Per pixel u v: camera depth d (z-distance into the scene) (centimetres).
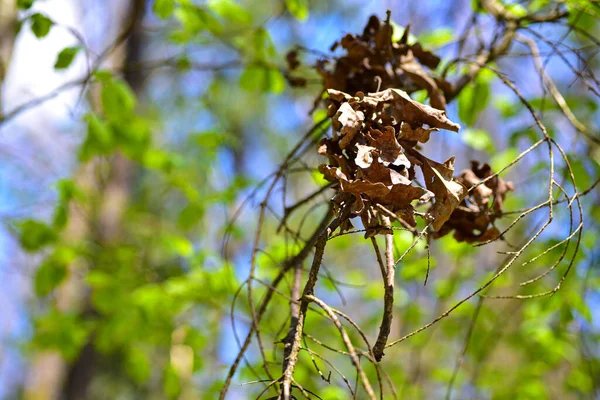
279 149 664
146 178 638
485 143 320
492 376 375
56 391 588
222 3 284
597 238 317
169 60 303
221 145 381
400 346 409
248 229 490
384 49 162
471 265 365
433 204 133
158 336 348
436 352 424
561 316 312
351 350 101
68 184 341
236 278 335
